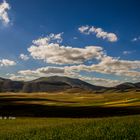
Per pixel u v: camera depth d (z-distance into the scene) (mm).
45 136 20500
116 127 22469
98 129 22062
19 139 20344
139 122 24875
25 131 24500
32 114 79125
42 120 50625
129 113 81500
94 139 18500
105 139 18344
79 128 23359
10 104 106312
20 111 86500
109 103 124750
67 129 23297
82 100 161875
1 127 35594
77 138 18922
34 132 23188
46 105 106500
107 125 24031
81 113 81562
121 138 18453
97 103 127688
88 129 22359
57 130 23109
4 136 22266
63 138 19297
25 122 45500
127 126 22547
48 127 26219
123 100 139625
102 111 85875
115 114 79438
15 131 26422
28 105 103250
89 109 91375
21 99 145250
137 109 91562
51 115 77000
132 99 140250
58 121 46625
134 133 19500
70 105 111125
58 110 88875
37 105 104750
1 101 125438
